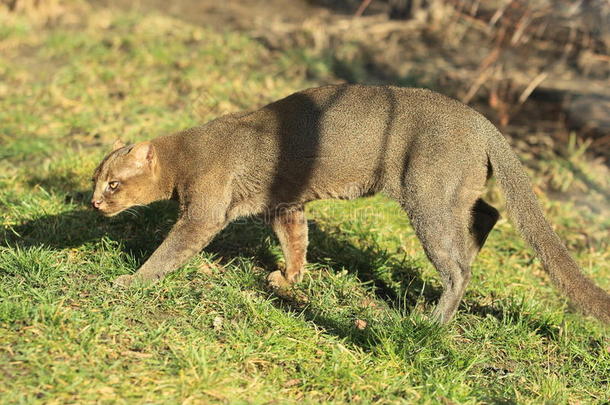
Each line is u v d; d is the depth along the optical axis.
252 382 7.65
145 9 23.62
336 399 7.69
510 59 20.81
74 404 6.89
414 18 22.98
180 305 9.07
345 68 19.78
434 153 9.10
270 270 10.69
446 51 21.48
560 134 17.41
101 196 9.61
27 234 10.55
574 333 10.11
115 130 14.73
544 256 9.23
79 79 17.16
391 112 9.38
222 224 9.70
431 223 9.12
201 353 7.77
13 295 8.52
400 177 9.31
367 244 11.77
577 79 20.00
